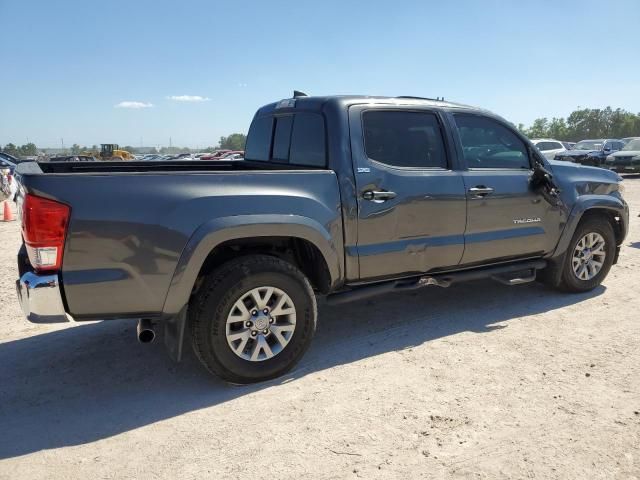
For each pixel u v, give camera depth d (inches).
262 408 128.3
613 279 237.6
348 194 149.9
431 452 108.7
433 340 168.1
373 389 136.1
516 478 100.3
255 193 134.8
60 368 154.5
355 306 203.2
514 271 192.2
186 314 137.3
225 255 144.6
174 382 144.2
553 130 4707.2
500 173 182.2
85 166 171.5
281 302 140.6
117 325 189.5
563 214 197.9
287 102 176.4
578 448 109.0
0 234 409.4
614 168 860.6
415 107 167.6
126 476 103.7
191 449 112.1
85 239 118.0
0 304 217.6
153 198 123.6
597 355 153.8
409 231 162.2
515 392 132.4
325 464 105.7
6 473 105.0
